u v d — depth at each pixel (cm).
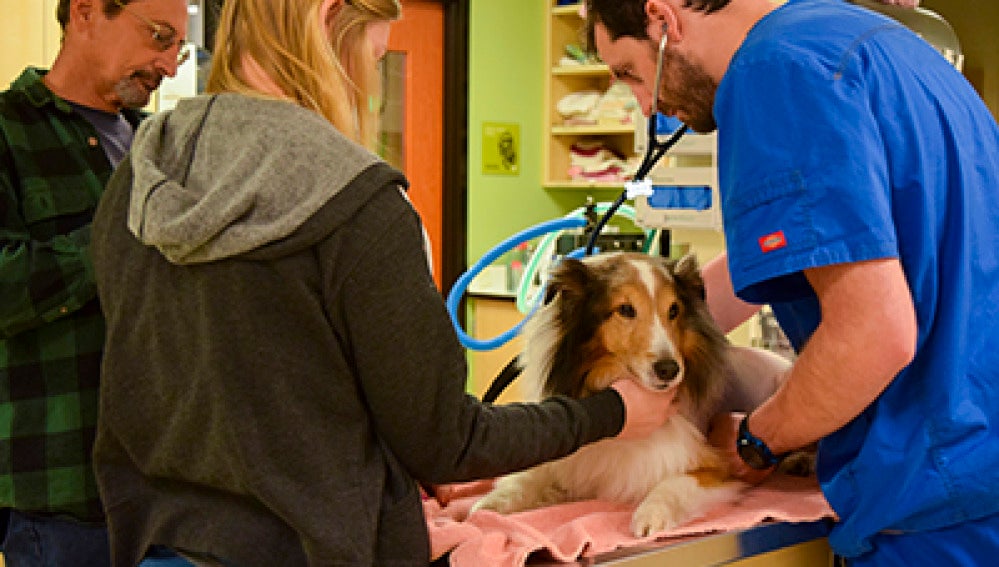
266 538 108
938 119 123
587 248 177
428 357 107
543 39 557
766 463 140
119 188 120
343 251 104
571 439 125
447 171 529
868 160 115
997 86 288
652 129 152
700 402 154
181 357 111
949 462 121
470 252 535
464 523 130
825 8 129
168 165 114
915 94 122
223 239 103
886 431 124
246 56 115
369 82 121
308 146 106
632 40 142
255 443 105
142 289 115
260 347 105
